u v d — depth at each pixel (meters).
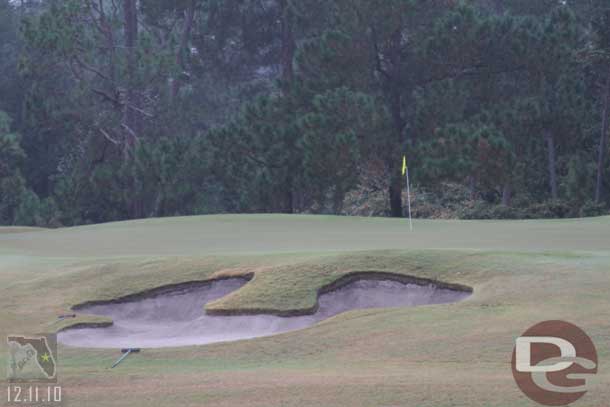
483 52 80.12
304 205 87.00
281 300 24.91
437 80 82.94
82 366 20.69
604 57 80.88
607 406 14.43
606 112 80.56
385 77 85.94
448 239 36.34
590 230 38.53
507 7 109.75
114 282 28.80
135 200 86.00
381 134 76.06
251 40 108.56
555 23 83.44
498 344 18.88
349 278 26.09
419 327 20.95
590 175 80.31
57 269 31.42
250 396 16.17
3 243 42.72
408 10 78.56
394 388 15.98
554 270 24.61
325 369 18.56
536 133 81.62
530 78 83.38
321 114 74.88
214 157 81.75
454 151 72.25
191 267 29.19
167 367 20.03
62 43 82.31
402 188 80.38
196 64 109.81
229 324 24.52
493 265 25.64
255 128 80.06
